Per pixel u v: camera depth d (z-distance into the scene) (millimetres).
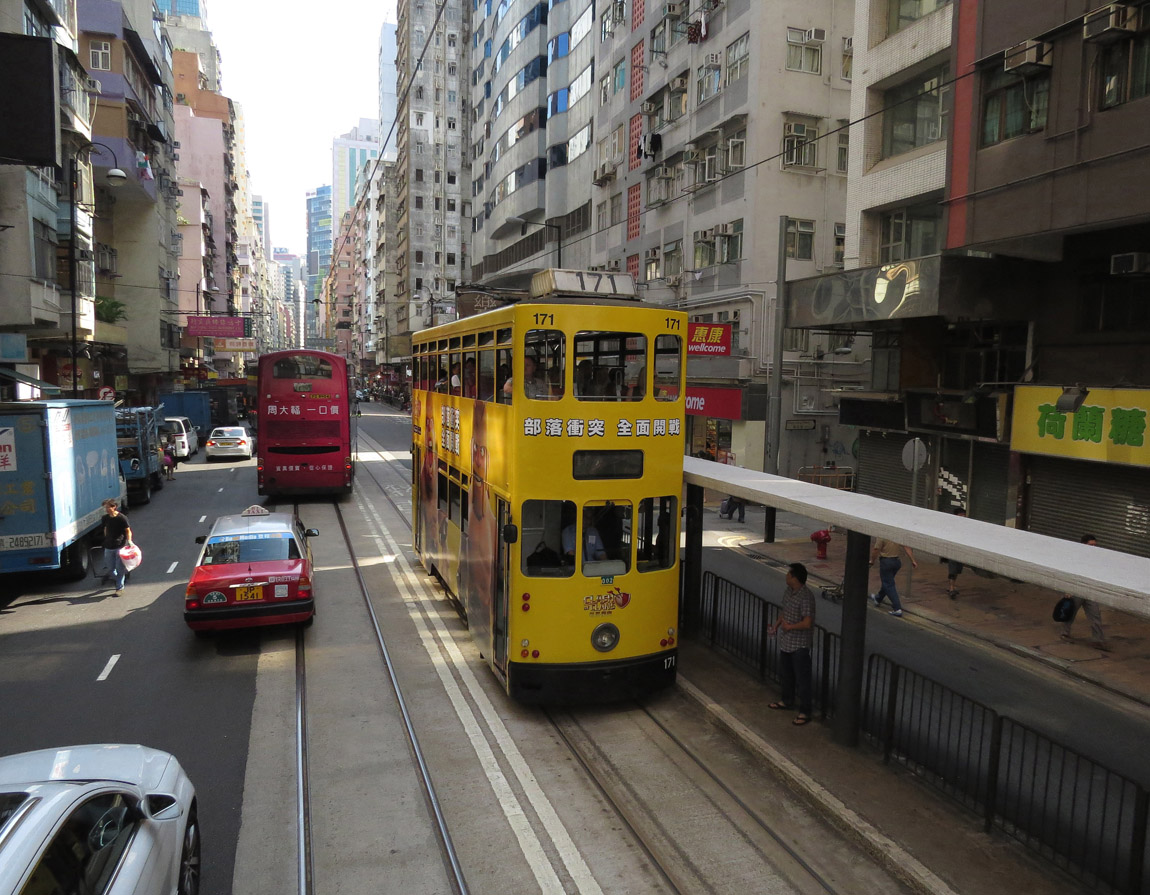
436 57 80438
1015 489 14477
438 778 7102
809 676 8125
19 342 22906
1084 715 8883
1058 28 11188
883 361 18484
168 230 45406
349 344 153500
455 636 11039
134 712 8492
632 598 8438
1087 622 12258
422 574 14539
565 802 6715
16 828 3643
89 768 4988
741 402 23703
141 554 15891
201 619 10242
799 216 23969
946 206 13469
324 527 19000
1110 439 12336
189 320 47969
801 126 23875
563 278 8938
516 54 44312
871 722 8195
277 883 5578
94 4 33281
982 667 10430
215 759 7438
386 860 5863
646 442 8469
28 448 12195
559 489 8125
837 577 15070
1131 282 12773
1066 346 13750
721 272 25156
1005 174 12266
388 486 25984
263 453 21781
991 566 5336
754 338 23844
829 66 24078
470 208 81938
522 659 8234
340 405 22078
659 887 5578
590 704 8812
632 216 32125
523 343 8039
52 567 12375
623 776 7180
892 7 17875
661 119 29266
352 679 9461
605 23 34469
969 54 12977
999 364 15539
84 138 25734
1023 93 12000
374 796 6785
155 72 39531
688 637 10898
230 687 9188
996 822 6293
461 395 10977
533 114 42188
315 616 11953
